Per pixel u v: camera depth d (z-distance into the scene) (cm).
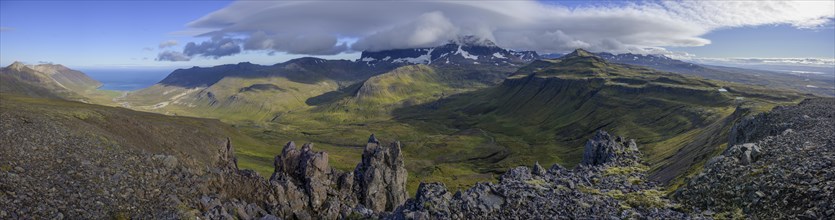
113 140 6738
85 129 6919
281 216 6316
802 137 5884
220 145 11075
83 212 4409
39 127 6272
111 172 5406
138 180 5441
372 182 8531
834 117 7862
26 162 4991
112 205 4709
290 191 6962
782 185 4097
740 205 4241
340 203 7475
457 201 4850
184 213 4966
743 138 9738
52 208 4278
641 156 10444
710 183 4931
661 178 6950
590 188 5847
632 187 6016
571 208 4672
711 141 13038
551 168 7575
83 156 5662
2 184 4291
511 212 4588
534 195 5094
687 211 4531
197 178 6134
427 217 4444
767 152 5381
